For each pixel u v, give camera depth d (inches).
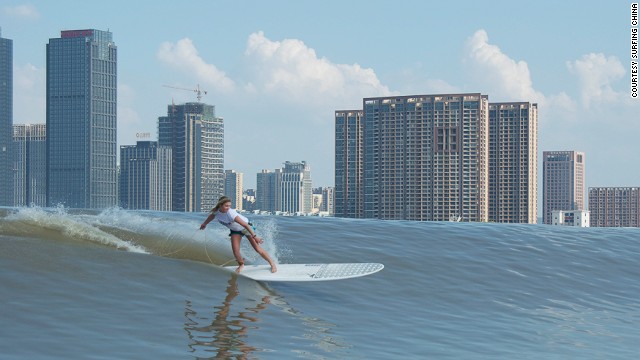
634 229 1050.7
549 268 753.6
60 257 571.8
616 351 486.9
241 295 541.0
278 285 589.9
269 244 752.3
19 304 457.4
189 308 492.4
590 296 664.4
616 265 796.6
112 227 713.0
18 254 562.9
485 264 740.0
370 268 625.6
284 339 447.2
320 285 603.8
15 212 737.0
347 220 989.2
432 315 549.0
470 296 619.8
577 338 515.5
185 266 597.9
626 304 645.3
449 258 749.9
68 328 426.3
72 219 721.6
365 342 458.9
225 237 732.0
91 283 518.9
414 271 683.4
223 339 433.7
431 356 439.5
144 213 927.0
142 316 463.5
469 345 472.1
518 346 480.4
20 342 395.5
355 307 548.7
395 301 580.1
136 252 625.6
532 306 607.8
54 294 485.4
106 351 394.0
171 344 414.9
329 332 474.6
